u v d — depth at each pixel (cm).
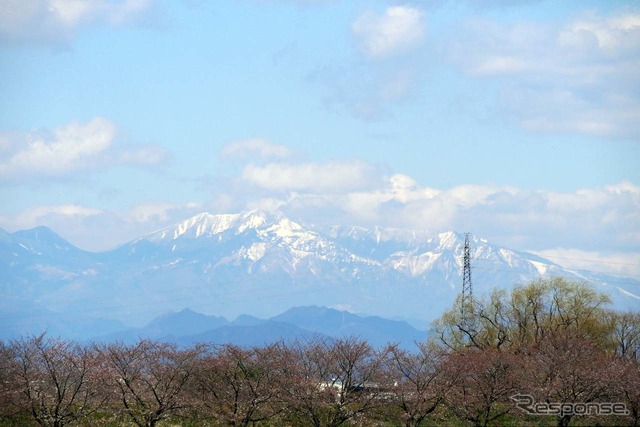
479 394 6769
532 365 7362
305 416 6762
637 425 6581
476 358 7212
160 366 6688
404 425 6775
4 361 6675
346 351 6950
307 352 7138
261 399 6569
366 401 6694
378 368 6938
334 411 6594
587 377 6812
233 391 6681
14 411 6500
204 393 6769
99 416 6869
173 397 6500
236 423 6419
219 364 6725
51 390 6662
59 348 6869
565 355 7294
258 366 6844
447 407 6994
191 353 6812
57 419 6312
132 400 6688
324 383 6881
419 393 6788
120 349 6906
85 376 6619
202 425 6719
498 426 6781
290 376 6769
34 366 6719
